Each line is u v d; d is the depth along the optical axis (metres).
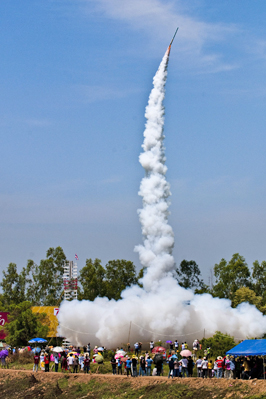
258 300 110.06
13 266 130.88
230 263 123.00
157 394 52.31
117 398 54.22
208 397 49.41
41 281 127.50
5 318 100.50
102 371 65.31
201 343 79.06
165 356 68.50
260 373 51.56
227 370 54.19
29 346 83.12
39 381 63.97
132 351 81.56
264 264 120.25
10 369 70.50
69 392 59.06
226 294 118.56
